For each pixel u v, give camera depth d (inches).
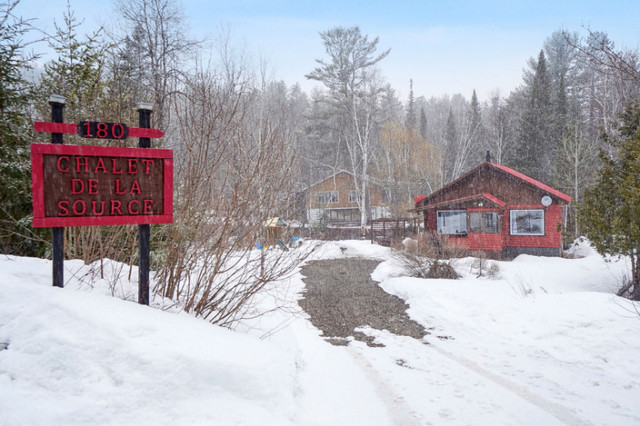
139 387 108.2
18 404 97.1
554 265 598.9
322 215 1268.5
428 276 503.5
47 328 117.0
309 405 145.6
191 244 188.2
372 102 1416.1
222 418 109.0
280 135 215.6
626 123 454.3
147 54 649.6
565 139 1127.6
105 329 118.5
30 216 224.1
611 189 426.9
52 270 148.9
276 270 217.5
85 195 140.9
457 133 1935.3
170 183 157.3
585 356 228.4
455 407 164.2
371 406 158.2
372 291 447.8
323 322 319.0
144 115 154.9
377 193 1625.2
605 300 296.5
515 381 196.7
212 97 203.2
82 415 98.3
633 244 384.2
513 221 781.9
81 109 227.3
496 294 367.6
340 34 1387.8
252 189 195.0
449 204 791.7
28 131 245.3
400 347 257.8
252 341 152.8
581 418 156.6
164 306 166.1
